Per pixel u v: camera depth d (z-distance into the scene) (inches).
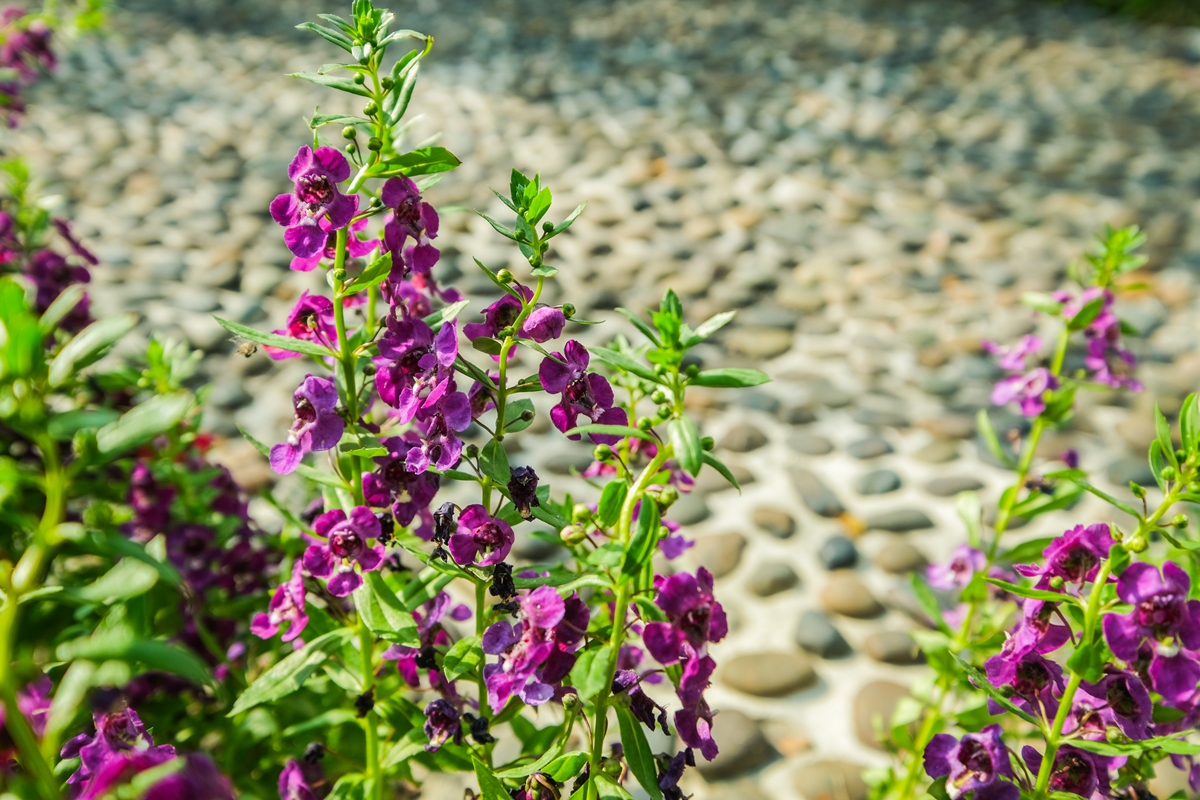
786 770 24.7
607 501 15.8
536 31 89.7
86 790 14.6
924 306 46.3
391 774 20.1
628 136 65.3
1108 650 16.2
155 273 45.8
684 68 80.7
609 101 72.1
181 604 22.0
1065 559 16.5
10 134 62.0
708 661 15.6
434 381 16.3
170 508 22.8
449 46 83.9
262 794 20.9
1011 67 83.7
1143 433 36.9
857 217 55.3
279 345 17.3
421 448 16.5
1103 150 65.7
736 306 45.6
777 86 76.8
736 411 38.5
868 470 35.1
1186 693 15.7
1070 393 22.5
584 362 16.5
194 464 24.0
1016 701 17.3
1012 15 100.7
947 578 22.7
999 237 53.2
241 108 69.6
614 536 16.3
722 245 51.3
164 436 23.6
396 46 81.7
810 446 36.4
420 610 19.2
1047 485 22.9
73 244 24.5
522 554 29.4
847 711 26.0
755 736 25.1
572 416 16.6
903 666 27.0
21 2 79.7
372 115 17.1
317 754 19.1
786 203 56.7
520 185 16.2
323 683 21.6
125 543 13.6
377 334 18.2
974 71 82.4
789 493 33.9
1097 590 16.0
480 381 16.6
